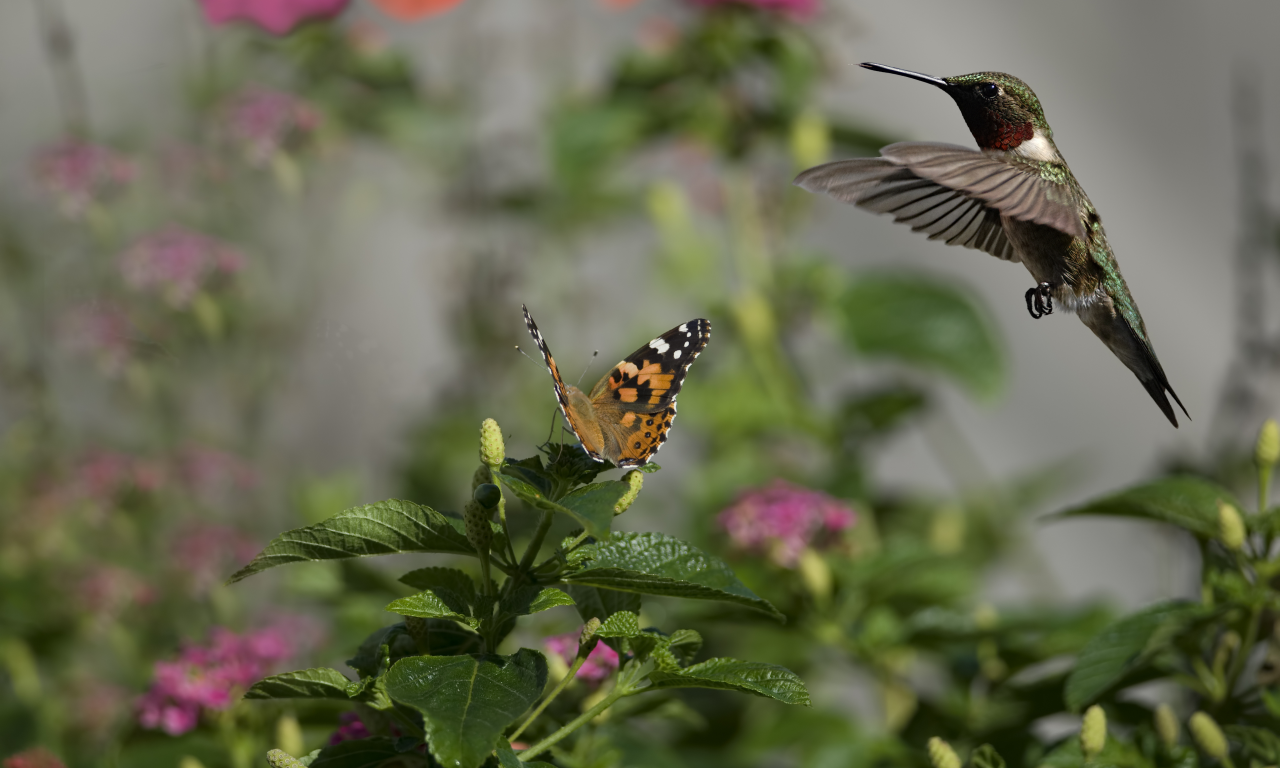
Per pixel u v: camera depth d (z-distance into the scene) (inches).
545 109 75.7
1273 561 60.0
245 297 70.6
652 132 68.9
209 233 74.4
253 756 60.7
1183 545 66.7
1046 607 63.9
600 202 76.3
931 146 58.9
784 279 68.5
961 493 69.9
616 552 58.0
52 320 70.1
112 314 69.3
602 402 59.5
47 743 64.6
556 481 57.9
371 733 58.4
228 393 71.3
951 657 63.3
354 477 69.9
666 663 57.7
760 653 65.6
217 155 73.9
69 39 71.6
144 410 70.7
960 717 62.6
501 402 74.5
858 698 69.4
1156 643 59.7
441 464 71.6
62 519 68.2
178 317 70.0
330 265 76.4
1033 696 61.3
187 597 67.7
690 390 68.6
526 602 57.6
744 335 67.9
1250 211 69.0
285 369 72.8
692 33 68.2
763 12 67.6
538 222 77.7
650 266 72.4
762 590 63.6
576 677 59.5
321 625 65.0
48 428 69.5
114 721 65.5
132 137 75.7
